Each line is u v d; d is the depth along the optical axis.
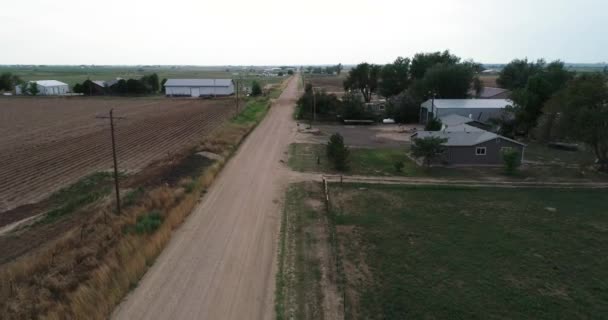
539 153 43.69
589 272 18.16
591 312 15.17
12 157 39.72
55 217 24.80
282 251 20.00
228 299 15.80
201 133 53.53
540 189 30.42
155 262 18.70
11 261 19.19
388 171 35.84
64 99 99.81
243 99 96.50
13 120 64.44
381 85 86.44
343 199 28.06
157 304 15.38
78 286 15.72
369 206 26.69
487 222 23.95
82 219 24.08
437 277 17.58
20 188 30.66
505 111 54.12
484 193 29.50
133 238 19.69
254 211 25.55
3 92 116.75
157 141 48.25
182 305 15.34
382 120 67.50
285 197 28.34
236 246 20.52
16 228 23.12
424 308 15.29
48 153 41.50
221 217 24.45
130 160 39.12
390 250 20.19
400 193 29.47
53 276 16.50
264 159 39.56
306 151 43.62
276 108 83.38
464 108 57.19
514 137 52.47
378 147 46.56
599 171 36.03
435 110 58.12
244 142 48.16
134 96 109.31
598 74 37.28
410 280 17.31
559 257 19.56
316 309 15.20
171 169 33.50
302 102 69.94
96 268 17.11
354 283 17.05
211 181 31.45
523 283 17.17
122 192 28.55
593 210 26.02
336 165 36.56
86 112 74.12
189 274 17.66
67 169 35.75
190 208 25.33
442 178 33.62
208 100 96.75
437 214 25.28
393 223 23.77
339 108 67.75
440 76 70.94
